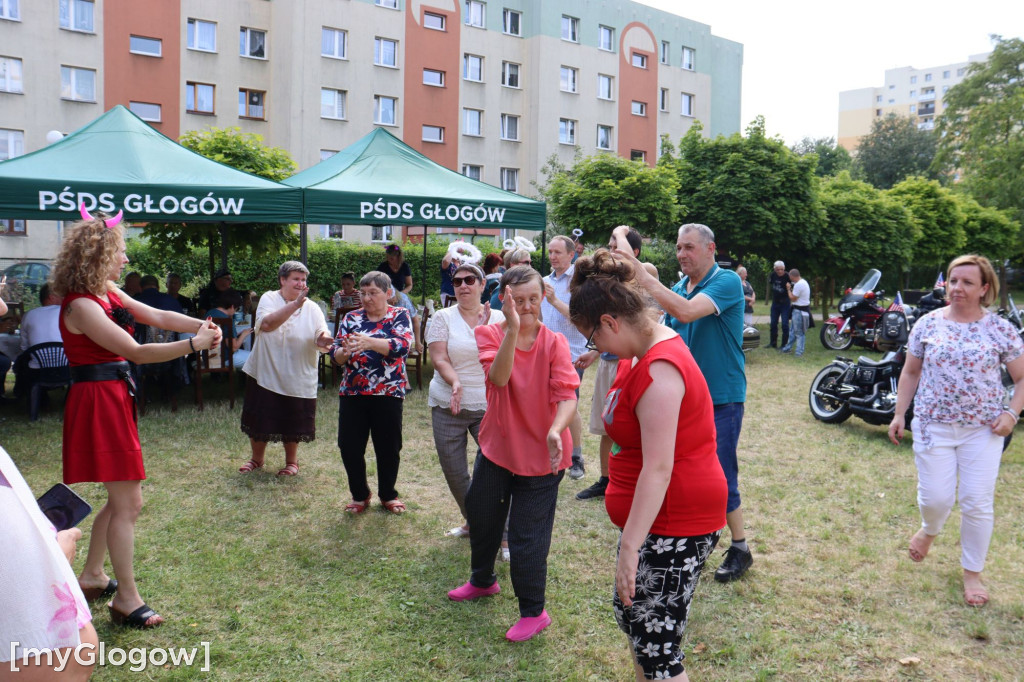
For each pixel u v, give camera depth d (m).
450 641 3.19
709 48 40.34
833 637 3.28
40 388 7.00
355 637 3.21
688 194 16.92
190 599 3.47
